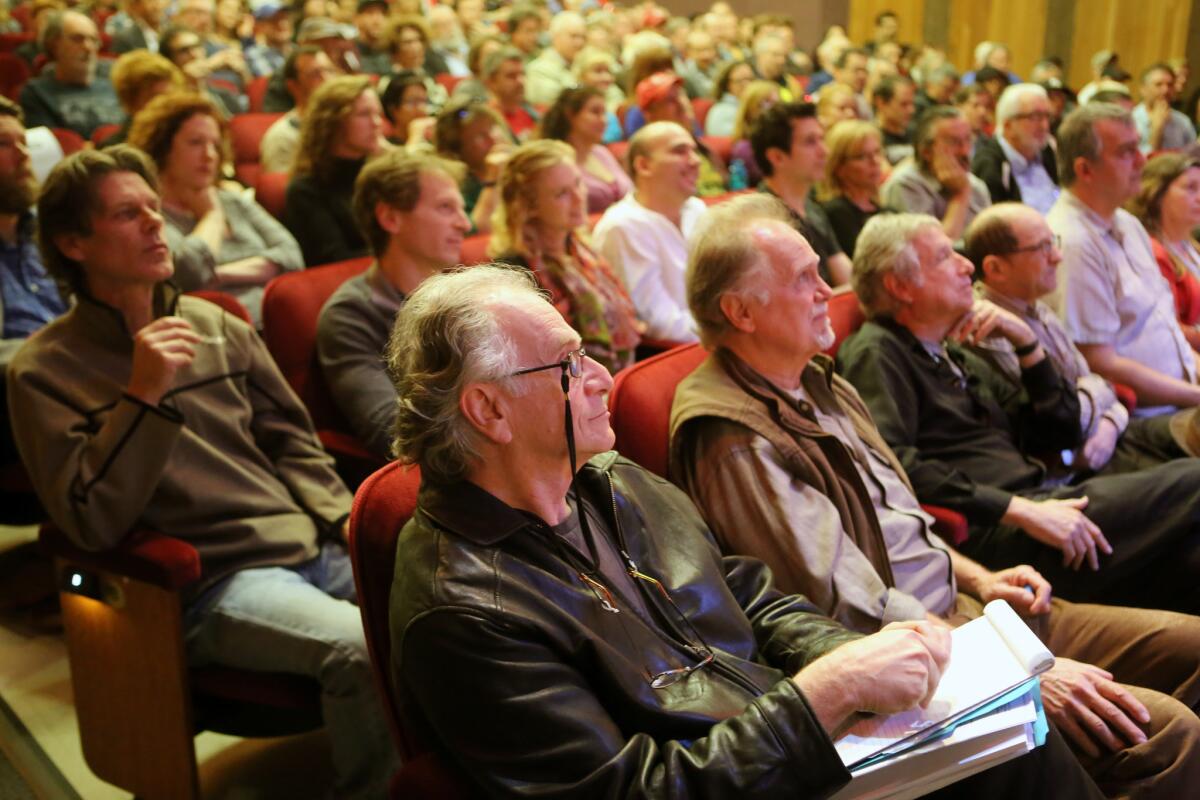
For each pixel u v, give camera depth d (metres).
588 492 1.27
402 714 1.17
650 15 8.55
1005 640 1.18
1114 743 1.38
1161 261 2.93
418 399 1.12
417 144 3.96
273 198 3.41
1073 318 2.60
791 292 1.56
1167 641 1.58
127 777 1.68
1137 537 1.88
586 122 3.88
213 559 1.65
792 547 1.47
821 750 1.02
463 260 2.48
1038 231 2.26
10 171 2.36
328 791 1.77
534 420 1.13
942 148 3.83
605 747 1.02
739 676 1.20
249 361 1.81
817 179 3.31
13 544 2.62
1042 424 2.14
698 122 6.11
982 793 1.21
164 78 3.55
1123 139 2.53
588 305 2.46
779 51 7.55
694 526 1.33
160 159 2.74
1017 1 9.56
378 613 1.23
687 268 1.64
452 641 1.03
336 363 2.04
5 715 1.97
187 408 1.71
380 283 2.10
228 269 2.93
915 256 1.95
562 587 1.11
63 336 1.64
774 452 1.52
